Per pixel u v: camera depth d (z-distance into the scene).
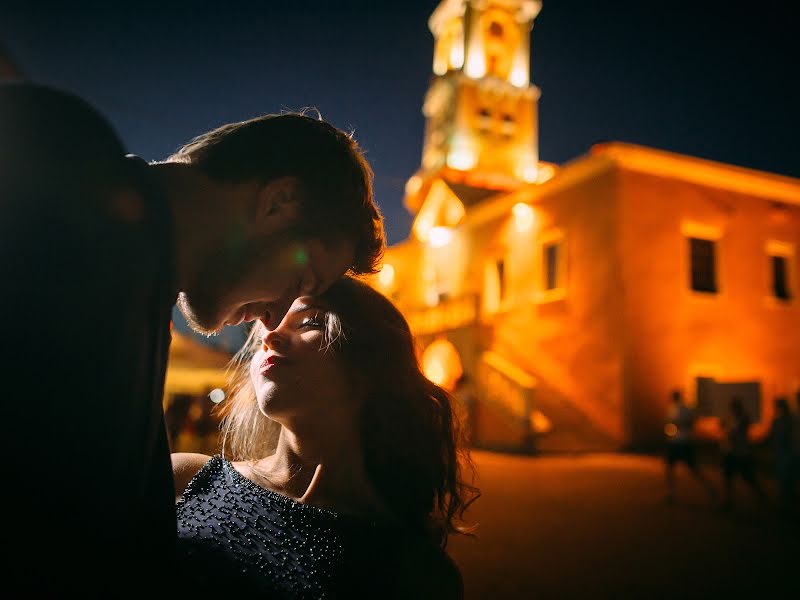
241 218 0.92
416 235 27.67
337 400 1.05
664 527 7.11
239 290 0.94
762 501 8.24
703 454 14.89
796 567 5.47
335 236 1.01
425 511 1.16
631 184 16.41
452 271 22.80
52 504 0.60
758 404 15.59
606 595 4.52
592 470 12.32
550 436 15.94
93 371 0.64
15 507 0.58
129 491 0.71
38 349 0.60
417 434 1.13
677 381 15.90
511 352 19.00
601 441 15.75
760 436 16.41
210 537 1.01
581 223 17.27
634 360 15.54
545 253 18.81
